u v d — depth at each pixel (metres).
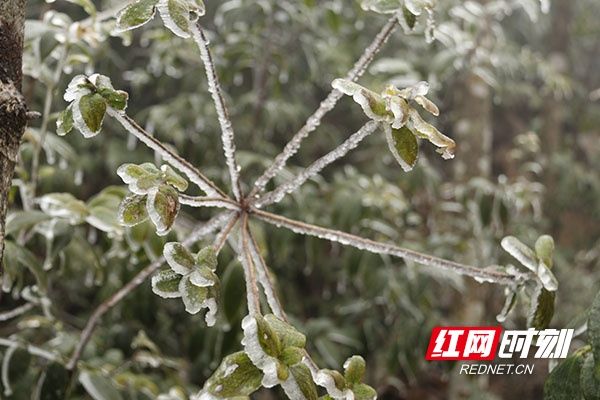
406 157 0.34
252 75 1.14
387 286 0.80
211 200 0.37
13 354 0.54
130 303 0.74
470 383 0.94
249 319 0.30
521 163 1.46
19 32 0.33
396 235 0.85
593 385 0.36
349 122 1.31
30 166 0.80
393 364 0.86
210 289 0.33
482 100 1.01
